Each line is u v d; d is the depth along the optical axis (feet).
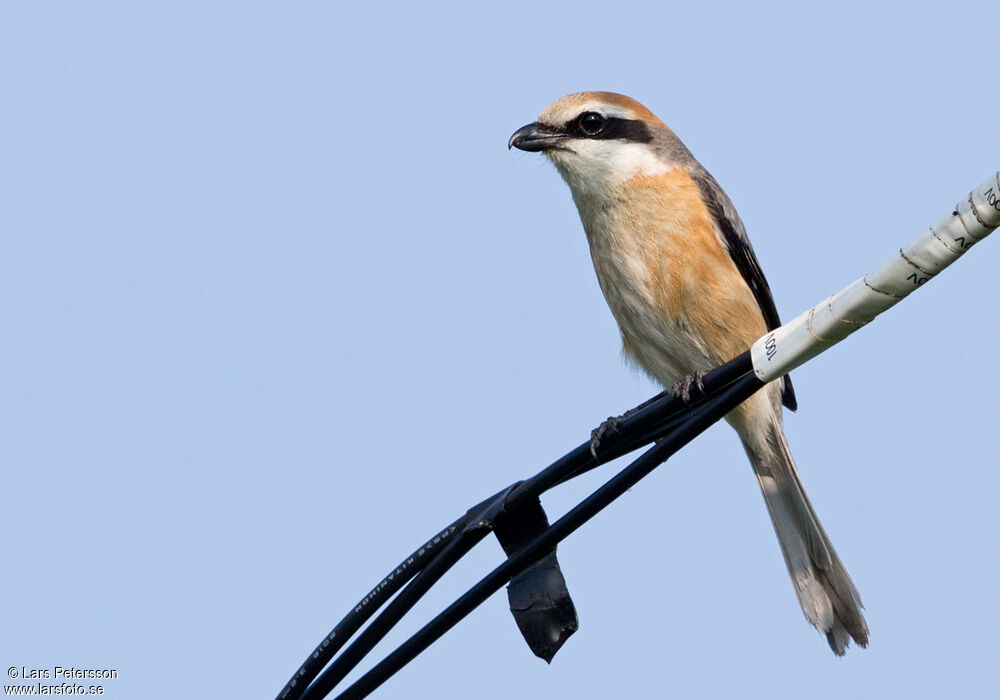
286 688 27.86
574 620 27.07
